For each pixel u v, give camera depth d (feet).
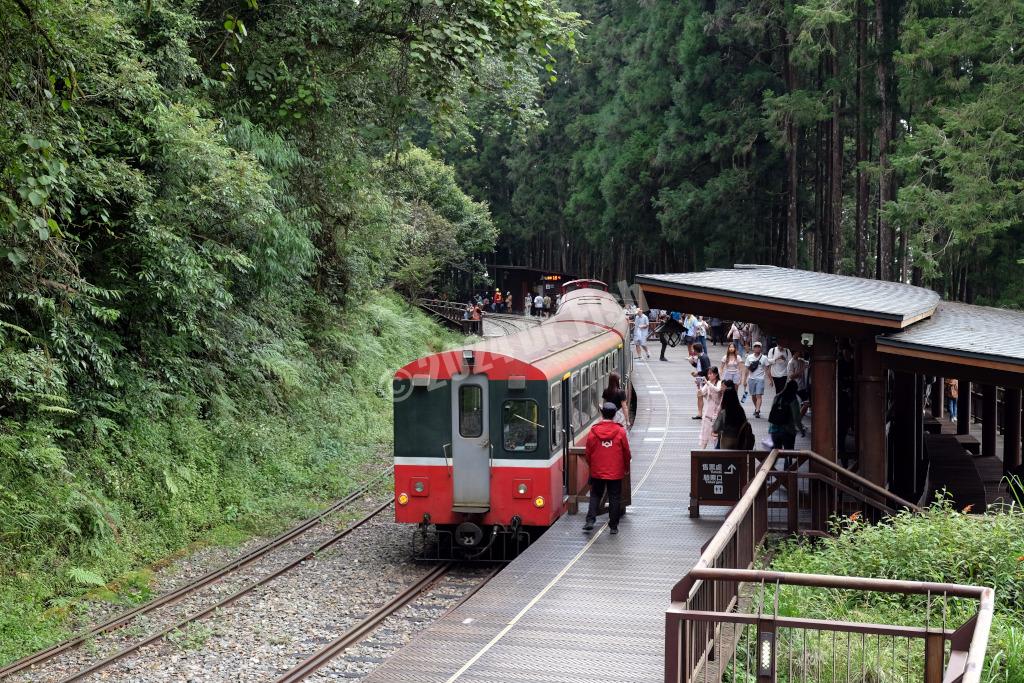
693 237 149.48
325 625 36.17
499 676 26.17
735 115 138.51
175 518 47.83
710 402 60.08
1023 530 35.29
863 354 43.14
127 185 46.42
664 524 44.78
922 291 57.26
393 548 48.70
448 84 63.31
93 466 45.93
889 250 112.37
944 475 58.54
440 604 38.78
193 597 40.04
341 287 88.38
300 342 75.61
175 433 52.80
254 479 56.90
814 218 154.51
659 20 153.79
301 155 69.67
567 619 31.22
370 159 76.74
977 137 85.30
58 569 39.40
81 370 46.91
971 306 61.72
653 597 33.60
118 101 47.21
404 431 45.44
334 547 48.85
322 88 63.26
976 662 16.84
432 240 153.28
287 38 62.44
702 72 141.08
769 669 21.27
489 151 256.11
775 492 47.91
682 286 41.57
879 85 113.70
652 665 26.76
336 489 61.98
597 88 204.54
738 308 43.34
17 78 37.47
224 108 62.54
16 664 31.48
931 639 20.17
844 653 27.25
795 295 41.65
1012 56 88.17
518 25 60.18
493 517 44.75
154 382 52.31
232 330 62.90
